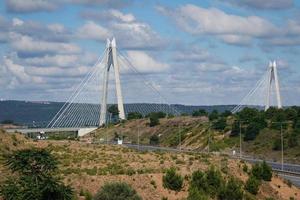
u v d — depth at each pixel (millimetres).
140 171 93812
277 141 189125
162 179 91062
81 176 86000
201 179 93188
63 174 86750
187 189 90438
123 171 92438
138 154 119938
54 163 67250
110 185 77312
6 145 96938
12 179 65438
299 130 193500
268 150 187750
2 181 66500
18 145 102000
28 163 65188
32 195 62781
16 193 63031
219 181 94062
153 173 93500
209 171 95750
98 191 78062
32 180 64062
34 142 118625
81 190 80062
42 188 63531
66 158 104188
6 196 62969
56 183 65000
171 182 89688
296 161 170500
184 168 101125
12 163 65812
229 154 182125
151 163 104688
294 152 179125
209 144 195875
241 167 110375
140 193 86000
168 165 103125
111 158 109250
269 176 109188
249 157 179000
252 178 101500
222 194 92125
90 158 106875
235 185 93625
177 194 88500
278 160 175375
